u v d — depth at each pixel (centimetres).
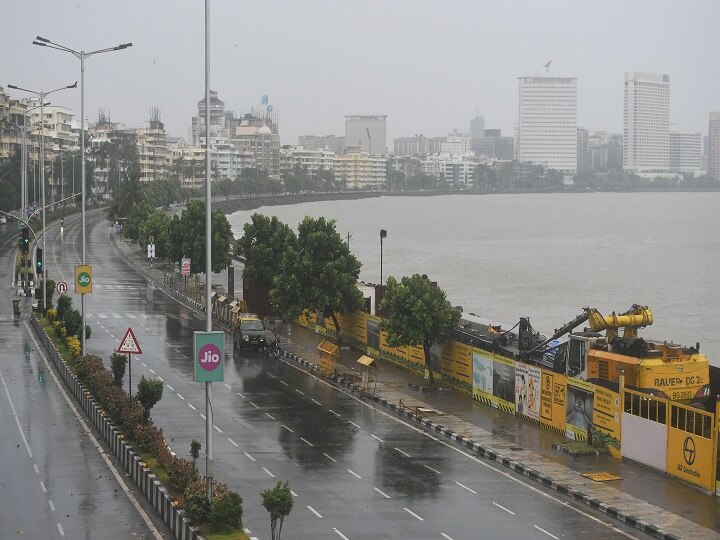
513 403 6869
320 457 5775
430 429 6525
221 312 11350
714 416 5038
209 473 4438
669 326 14112
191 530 4112
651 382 5884
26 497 4938
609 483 5212
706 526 4512
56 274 15475
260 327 9612
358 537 4372
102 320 11125
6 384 7806
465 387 7562
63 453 5781
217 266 15162
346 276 9594
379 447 6025
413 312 7744
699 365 6003
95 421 6438
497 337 7612
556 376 6341
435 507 4841
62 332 9281
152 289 14100
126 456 5425
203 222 15188
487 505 4888
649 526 4503
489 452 5831
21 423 6531
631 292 17675
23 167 19775
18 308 11462
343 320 10050
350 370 8475
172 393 7488
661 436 5419
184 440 6100
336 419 6762
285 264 9744
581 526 4575
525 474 5462
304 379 8162
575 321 6844
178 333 10300
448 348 7869
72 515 4656
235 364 8812
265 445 6034
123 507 4784
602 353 6178
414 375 8306
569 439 6150
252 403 7225
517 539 4378
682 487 5144
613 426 5784
